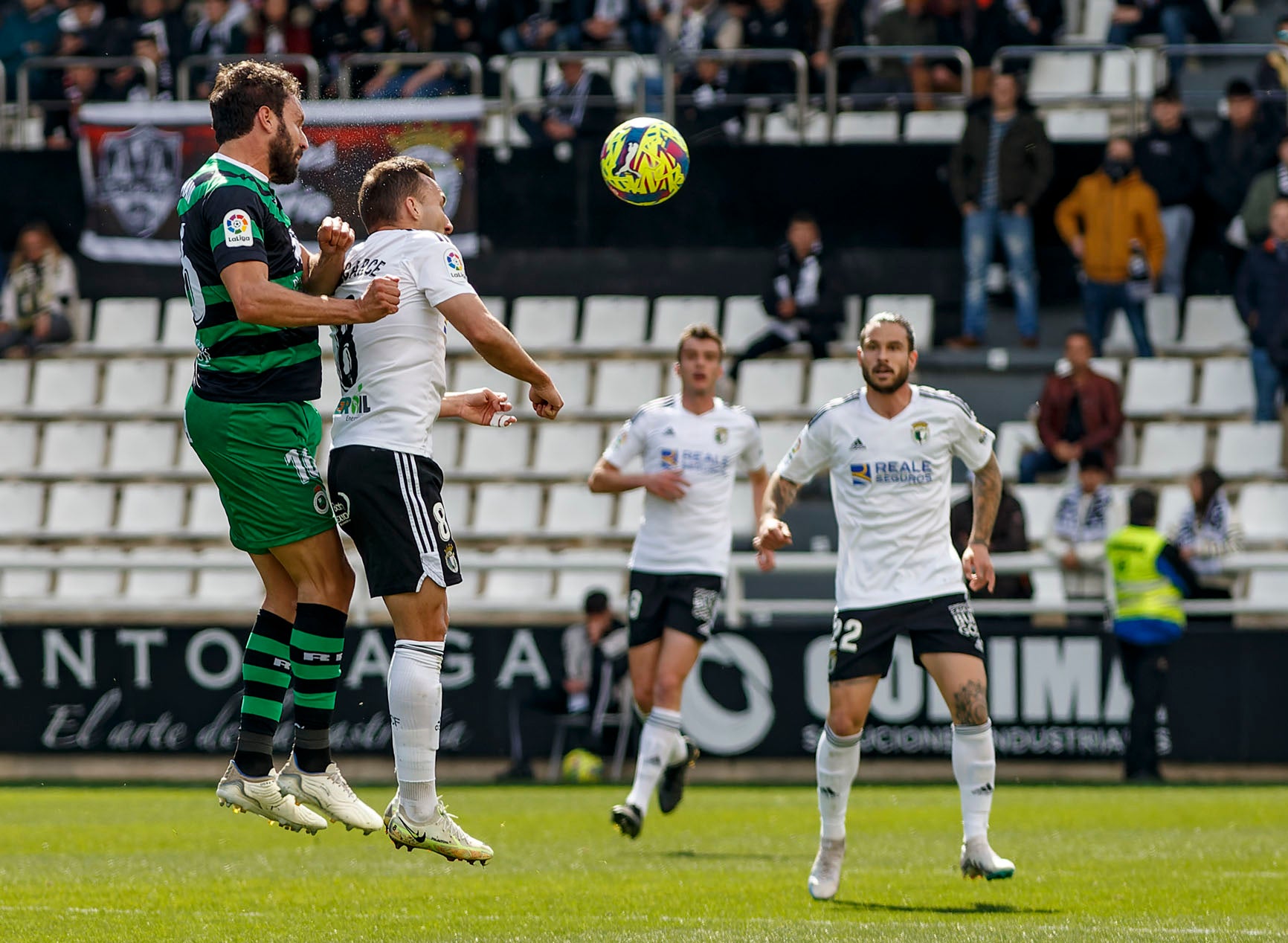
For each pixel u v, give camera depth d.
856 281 62.69
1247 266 57.09
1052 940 17.12
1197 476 48.34
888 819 33.69
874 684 21.20
